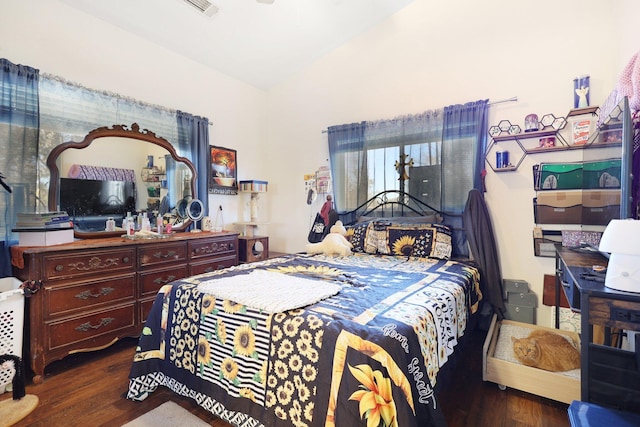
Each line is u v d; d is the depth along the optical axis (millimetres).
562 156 2383
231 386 1354
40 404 1617
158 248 2484
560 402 1622
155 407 1597
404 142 3035
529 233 2512
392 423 958
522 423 1467
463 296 1783
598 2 2244
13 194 2109
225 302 1444
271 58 3439
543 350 1764
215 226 3516
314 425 1084
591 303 1130
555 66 2396
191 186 3154
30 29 2201
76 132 2410
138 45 2805
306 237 3775
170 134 3020
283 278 1765
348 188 3334
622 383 1192
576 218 2324
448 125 2787
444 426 1097
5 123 2078
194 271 2768
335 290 1545
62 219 2121
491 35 2650
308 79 3701
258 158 4020
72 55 2404
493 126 2633
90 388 1769
